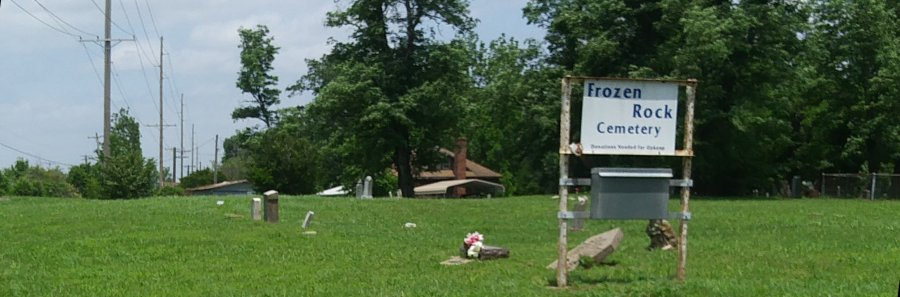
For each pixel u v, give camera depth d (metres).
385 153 57.41
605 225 24.98
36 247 20.59
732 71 48.94
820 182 62.03
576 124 51.19
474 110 59.66
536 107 51.62
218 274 16.25
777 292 12.34
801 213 29.88
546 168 54.12
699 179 53.09
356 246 20.39
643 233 22.77
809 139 62.50
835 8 56.38
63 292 14.34
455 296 12.67
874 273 14.57
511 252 18.36
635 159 49.38
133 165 44.91
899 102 54.75
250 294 13.64
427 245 20.64
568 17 50.97
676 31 49.41
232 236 22.02
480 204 34.34
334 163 66.31
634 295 12.19
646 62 49.78
